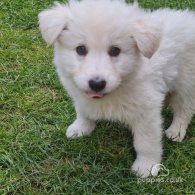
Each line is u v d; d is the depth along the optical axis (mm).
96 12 787
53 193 849
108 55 790
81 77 784
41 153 920
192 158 928
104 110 875
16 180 868
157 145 895
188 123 1003
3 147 928
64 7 822
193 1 1396
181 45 908
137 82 834
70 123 1006
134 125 880
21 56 1184
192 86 959
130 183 864
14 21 1314
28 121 999
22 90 1073
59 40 815
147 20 806
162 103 907
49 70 1130
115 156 917
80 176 876
